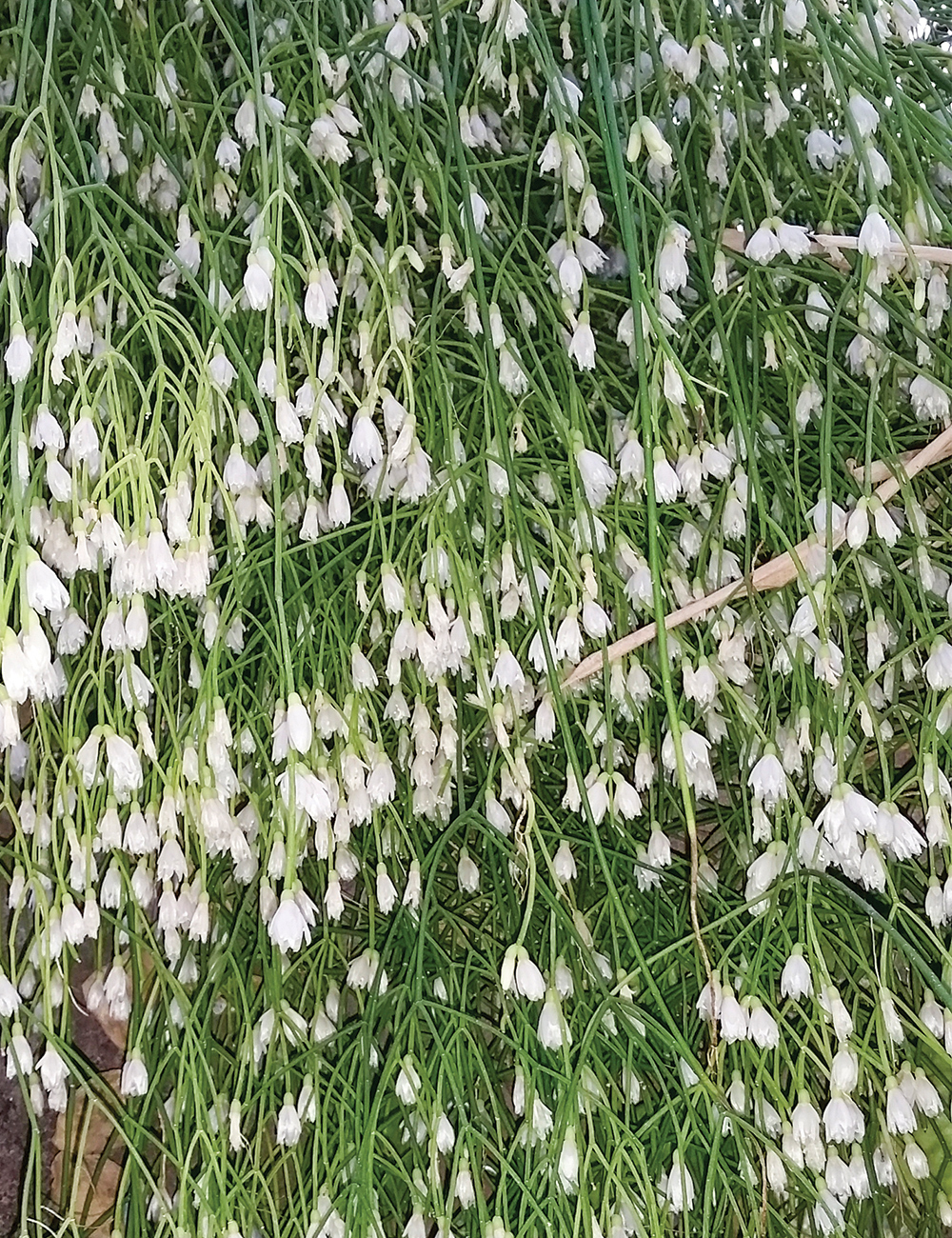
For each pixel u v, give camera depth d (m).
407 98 0.31
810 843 0.30
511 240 0.32
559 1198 0.29
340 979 0.35
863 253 0.27
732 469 0.31
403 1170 0.31
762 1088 0.31
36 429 0.25
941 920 0.29
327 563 0.31
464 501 0.30
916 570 0.31
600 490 0.30
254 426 0.29
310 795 0.27
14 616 0.28
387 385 0.32
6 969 0.34
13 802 0.34
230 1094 0.34
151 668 0.31
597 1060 0.31
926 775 0.28
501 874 0.34
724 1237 0.32
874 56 0.31
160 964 0.32
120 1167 0.38
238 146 0.30
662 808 0.35
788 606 0.32
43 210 0.26
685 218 0.29
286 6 0.29
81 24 0.31
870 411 0.28
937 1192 0.32
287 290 0.27
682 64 0.30
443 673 0.30
